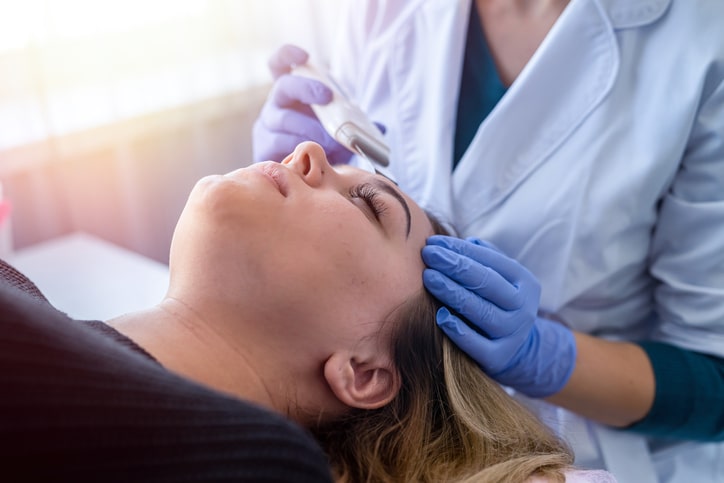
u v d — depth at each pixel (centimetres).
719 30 103
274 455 56
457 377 96
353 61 136
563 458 93
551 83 111
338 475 86
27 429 51
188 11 176
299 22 193
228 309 84
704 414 110
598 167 109
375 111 131
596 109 110
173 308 85
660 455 123
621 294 118
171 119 177
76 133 164
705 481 122
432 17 123
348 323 87
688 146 107
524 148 114
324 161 96
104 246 159
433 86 121
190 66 179
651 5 108
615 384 109
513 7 120
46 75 159
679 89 105
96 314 132
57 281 143
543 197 112
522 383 109
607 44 109
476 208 117
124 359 60
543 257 115
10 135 159
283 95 124
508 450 92
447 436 92
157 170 181
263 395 85
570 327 120
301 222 86
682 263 110
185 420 56
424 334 94
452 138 120
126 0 167
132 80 173
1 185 147
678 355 112
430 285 94
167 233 188
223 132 190
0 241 147
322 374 88
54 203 169
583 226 110
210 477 54
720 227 105
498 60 121
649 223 111
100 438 53
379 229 94
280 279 84
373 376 91
